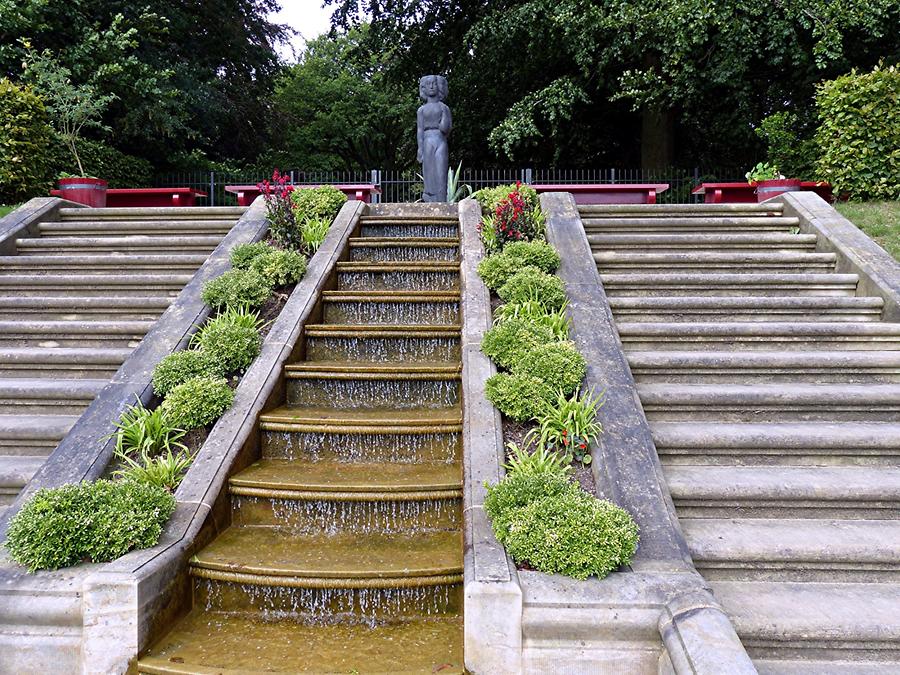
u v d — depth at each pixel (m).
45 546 2.64
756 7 11.73
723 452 3.79
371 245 6.30
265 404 4.09
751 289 5.62
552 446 3.49
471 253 5.71
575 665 2.41
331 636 2.80
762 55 12.93
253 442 3.87
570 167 18.55
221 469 3.47
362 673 2.49
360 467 3.79
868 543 3.06
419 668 2.53
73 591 2.57
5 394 4.47
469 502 3.07
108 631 2.54
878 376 4.50
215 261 5.58
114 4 14.63
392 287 5.82
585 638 2.42
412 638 2.79
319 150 26.73
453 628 2.88
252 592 2.99
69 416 4.45
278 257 5.33
